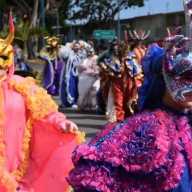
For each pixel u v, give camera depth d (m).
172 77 3.15
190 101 3.17
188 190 3.06
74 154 3.16
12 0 47.00
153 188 3.05
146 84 3.30
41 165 5.12
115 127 3.22
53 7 52.41
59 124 4.97
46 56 18.70
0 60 4.99
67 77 17.92
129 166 3.05
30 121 5.07
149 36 12.15
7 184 4.81
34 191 5.10
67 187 5.11
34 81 5.19
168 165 3.04
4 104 4.94
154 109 3.25
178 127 3.13
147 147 3.06
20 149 5.02
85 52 18.17
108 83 13.30
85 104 16.94
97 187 3.06
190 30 3.17
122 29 60.19
